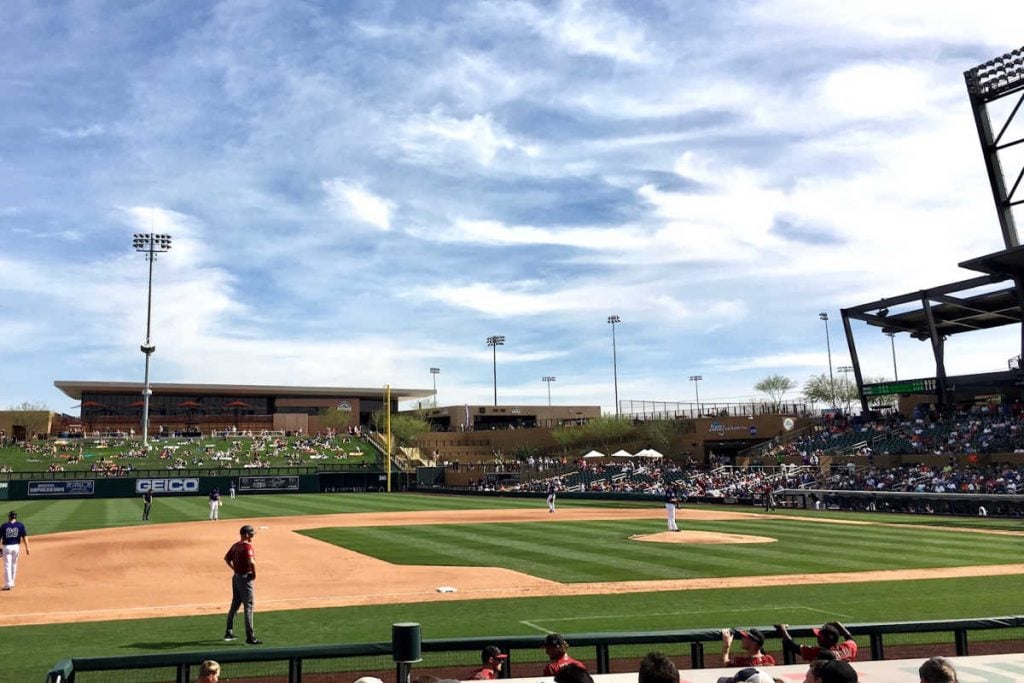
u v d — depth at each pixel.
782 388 122.06
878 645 10.78
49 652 13.34
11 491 71.44
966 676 8.55
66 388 123.94
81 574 23.23
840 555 25.95
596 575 21.88
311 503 62.34
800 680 8.33
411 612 16.70
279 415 127.88
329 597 18.75
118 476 78.75
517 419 131.25
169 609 17.45
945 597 18.09
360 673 12.45
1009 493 44.12
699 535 32.56
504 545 29.64
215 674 7.64
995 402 64.75
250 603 14.19
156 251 92.81
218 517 47.50
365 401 142.75
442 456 107.19
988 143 52.44
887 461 59.47
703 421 85.25
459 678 12.12
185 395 131.50
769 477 63.38
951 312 64.31
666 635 10.49
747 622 15.42
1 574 23.36
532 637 10.27
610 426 94.94
